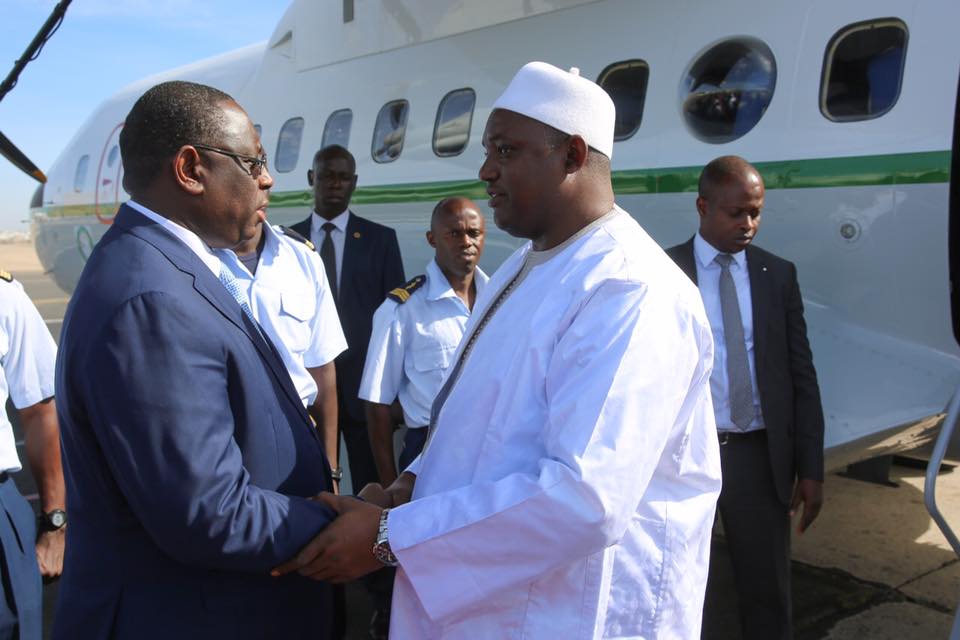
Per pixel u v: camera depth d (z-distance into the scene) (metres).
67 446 1.33
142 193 1.40
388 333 2.78
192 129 1.37
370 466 3.49
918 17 2.89
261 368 1.42
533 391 1.31
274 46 6.31
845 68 3.09
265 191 1.49
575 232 1.39
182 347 1.26
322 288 2.65
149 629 1.33
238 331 1.38
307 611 1.52
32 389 2.09
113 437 1.22
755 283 2.53
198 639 1.35
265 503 1.33
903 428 2.86
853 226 3.01
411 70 4.99
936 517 1.96
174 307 1.26
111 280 1.28
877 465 4.93
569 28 4.09
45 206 9.60
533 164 1.37
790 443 2.50
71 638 1.36
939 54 2.83
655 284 1.27
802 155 3.15
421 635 1.42
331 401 2.70
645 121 3.72
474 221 2.72
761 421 2.50
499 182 1.41
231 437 1.32
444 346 2.74
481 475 1.33
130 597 1.34
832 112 3.11
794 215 3.18
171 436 1.22
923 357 2.86
